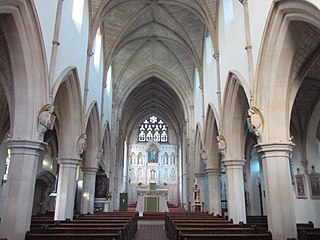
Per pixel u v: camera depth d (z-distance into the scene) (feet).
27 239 19.10
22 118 25.22
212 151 55.11
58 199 37.73
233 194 38.63
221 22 45.21
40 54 25.71
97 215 42.50
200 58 62.08
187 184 85.87
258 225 34.42
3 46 28.19
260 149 26.50
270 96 26.73
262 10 27.48
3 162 49.19
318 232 26.76
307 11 21.22
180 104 96.12
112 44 60.75
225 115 41.37
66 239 18.01
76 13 39.09
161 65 77.66
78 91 39.34
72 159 38.96
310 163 46.80
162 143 128.57
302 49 28.94
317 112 46.11
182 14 58.44
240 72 34.22
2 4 21.27
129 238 31.22
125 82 77.87
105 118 63.31
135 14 58.54
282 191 24.86
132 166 123.95
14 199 23.77
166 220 48.24
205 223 29.12
